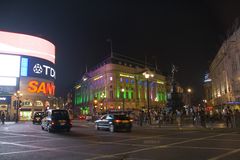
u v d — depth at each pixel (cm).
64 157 1050
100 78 10325
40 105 8688
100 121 2650
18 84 8212
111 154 1106
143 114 3959
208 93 9706
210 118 3619
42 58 8962
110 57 10381
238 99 4647
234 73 4834
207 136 1816
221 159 948
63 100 11250
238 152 1095
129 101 10075
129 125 2430
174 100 4653
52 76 9481
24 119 8112
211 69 8344
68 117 2469
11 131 2583
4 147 1379
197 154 1065
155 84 11544
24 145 1458
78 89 12600
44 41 9144
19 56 8344
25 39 8556
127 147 1315
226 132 2156
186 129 2597
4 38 8194
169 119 3906
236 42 4609
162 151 1162
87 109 10975
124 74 10244
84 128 2998
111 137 1864
